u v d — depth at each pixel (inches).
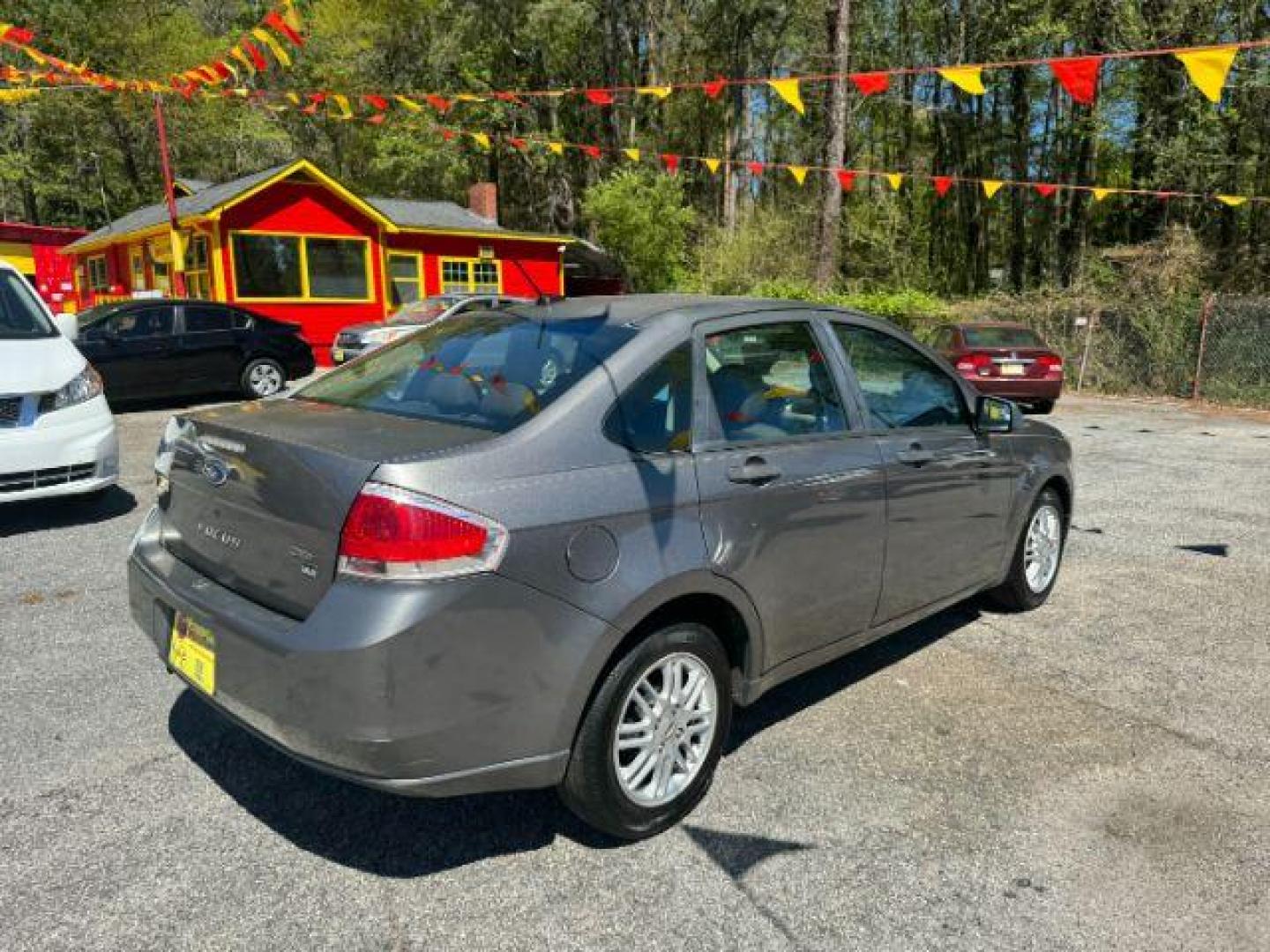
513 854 107.1
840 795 120.8
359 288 804.6
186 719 137.5
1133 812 118.1
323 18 1321.4
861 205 1189.7
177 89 450.3
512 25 1326.3
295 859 105.0
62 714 138.2
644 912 97.0
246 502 104.2
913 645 175.0
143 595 119.0
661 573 105.1
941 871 105.2
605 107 1472.7
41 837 107.6
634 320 120.1
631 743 107.9
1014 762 130.5
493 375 115.6
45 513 261.4
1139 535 257.4
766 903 99.0
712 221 1337.4
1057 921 97.0
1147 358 661.3
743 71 1421.0
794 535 123.7
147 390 489.7
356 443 99.9
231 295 733.3
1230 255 840.9
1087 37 959.0
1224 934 95.5
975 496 162.1
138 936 91.6
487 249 885.2
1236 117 805.9
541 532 96.5
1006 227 1376.7
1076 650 173.5
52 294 1073.5
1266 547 246.2
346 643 89.3
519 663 95.5
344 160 1464.1
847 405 139.1
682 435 114.1
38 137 1456.7
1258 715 147.1
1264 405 591.5
